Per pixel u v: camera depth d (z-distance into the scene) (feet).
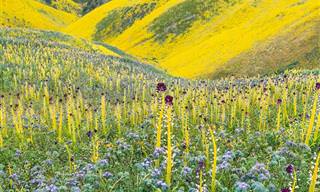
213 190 32.68
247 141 50.34
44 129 72.64
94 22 588.50
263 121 60.18
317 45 223.10
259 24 292.40
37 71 151.74
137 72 194.80
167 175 34.19
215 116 70.95
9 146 62.03
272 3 355.15
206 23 398.83
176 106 79.00
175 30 412.77
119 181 36.27
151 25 446.19
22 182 42.06
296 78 114.21
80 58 190.49
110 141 60.13
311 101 75.82
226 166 34.68
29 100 117.29
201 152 43.60
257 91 91.20
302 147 42.57
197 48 322.55
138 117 73.82
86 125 70.90
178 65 302.86
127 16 549.54
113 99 117.60
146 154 44.73
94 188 34.86
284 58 227.81
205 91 111.24
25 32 246.47
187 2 443.32
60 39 252.62
